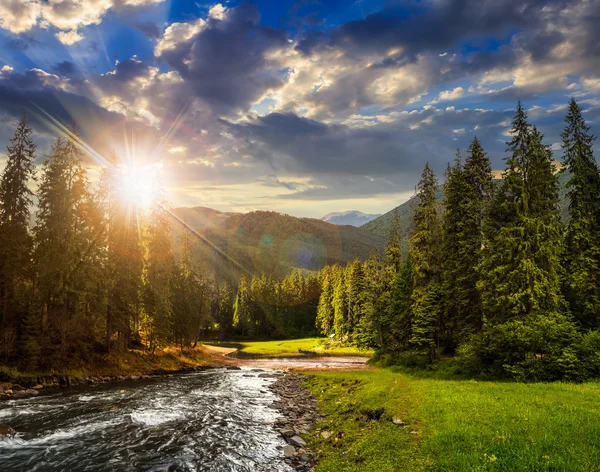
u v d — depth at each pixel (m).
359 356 70.06
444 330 39.00
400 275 47.19
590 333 23.67
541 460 9.94
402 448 13.22
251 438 18.53
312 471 14.06
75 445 17.05
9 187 36.41
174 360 51.66
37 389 30.78
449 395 19.25
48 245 36.53
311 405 26.88
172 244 56.41
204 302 70.12
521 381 23.38
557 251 28.12
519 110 30.59
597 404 14.83
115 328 43.78
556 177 29.50
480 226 34.97
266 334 125.00
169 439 18.16
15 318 35.25
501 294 29.20
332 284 107.38
